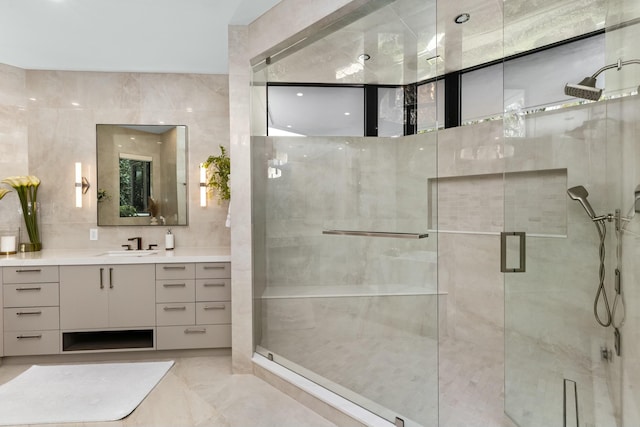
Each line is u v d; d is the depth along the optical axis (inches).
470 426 76.3
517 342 74.1
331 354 87.1
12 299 111.7
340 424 80.2
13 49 118.4
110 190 138.3
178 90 140.7
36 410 84.6
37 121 135.1
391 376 75.5
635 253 54.1
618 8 57.0
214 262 117.6
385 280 77.0
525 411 72.5
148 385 97.7
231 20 103.3
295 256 95.3
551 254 68.3
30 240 132.0
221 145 143.0
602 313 60.6
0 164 129.6
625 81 55.7
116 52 121.6
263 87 102.9
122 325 115.0
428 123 70.4
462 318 123.0
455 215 124.6
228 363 113.9
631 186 54.8
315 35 89.4
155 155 140.3
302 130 93.0
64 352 113.1
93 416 82.0
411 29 72.7
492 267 114.6
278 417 83.7
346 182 83.8
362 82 80.7
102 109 137.7
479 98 116.9
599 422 60.9
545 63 69.2
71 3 92.8
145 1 92.5
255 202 106.6
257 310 107.0
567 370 65.8
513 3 74.3
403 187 74.3
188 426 79.9
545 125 69.1
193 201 142.3
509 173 74.9
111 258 114.4
